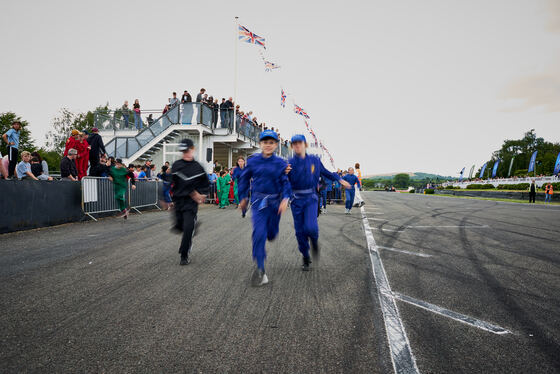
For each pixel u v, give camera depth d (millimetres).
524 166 95188
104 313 2711
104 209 9383
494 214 11672
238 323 2531
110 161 10680
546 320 2641
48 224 7465
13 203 6590
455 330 2441
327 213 11930
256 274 3475
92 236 6340
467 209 14172
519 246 5664
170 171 4383
